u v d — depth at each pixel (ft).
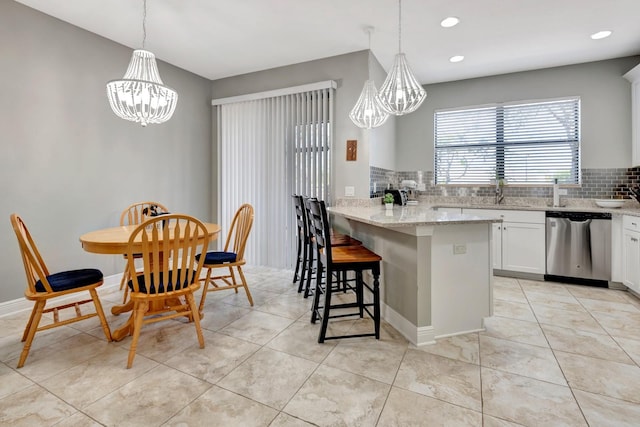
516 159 14.57
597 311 9.23
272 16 9.89
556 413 5.04
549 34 10.90
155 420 4.94
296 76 13.47
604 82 13.01
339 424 4.85
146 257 6.48
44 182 9.77
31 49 9.41
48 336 7.73
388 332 7.97
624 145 12.74
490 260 7.93
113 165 11.55
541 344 7.27
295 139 13.48
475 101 15.08
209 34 11.03
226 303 9.97
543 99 13.91
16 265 9.27
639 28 10.48
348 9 9.50
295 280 12.05
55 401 5.38
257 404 5.29
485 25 10.34
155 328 8.15
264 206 14.21
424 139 16.08
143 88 8.22
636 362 6.48
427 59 12.93
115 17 9.95
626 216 10.66
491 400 5.37
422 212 9.75
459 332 7.75
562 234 11.96
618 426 4.75
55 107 9.96
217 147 15.28
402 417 4.98
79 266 10.65
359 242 9.55
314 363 6.52
